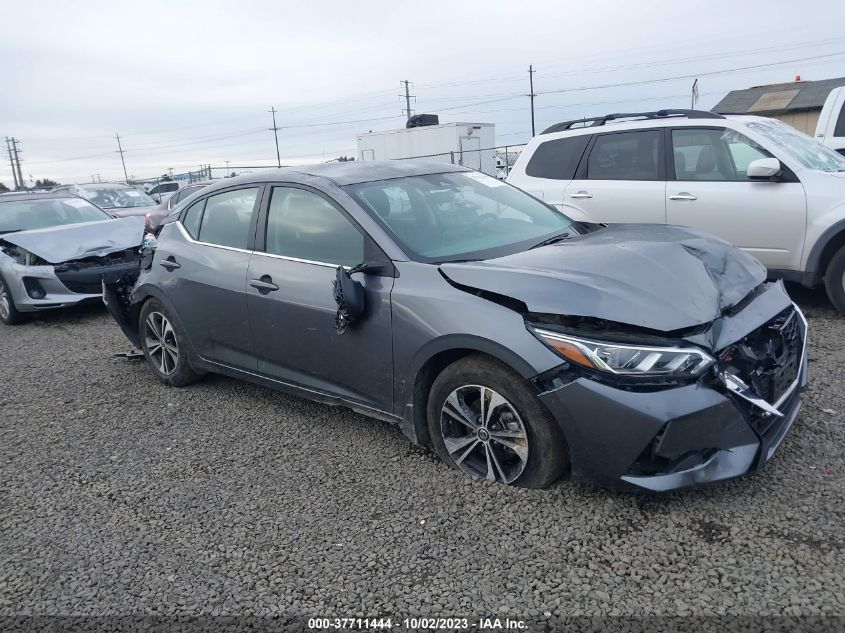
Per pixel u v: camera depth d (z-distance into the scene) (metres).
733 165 6.28
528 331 3.07
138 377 5.82
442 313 3.34
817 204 5.76
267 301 4.23
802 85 29.89
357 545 3.07
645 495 3.21
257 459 4.04
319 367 4.05
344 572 2.90
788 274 6.07
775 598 2.50
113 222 9.25
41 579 3.03
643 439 2.84
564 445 3.15
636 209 6.71
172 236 5.16
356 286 3.65
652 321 2.91
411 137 22.58
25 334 8.03
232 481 3.79
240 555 3.08
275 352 4.31
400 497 3.43
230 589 2.85
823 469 3.31
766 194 6.00
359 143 24.14
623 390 2.86
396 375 3.63
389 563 2.93
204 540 3.23
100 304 9.16
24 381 6.00
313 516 3.35
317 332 3.97
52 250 8.33
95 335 7.61
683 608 2.50
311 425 4.48
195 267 4.80
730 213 6.19
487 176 4.85
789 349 3.41
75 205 10.16
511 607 2.60
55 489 3.87
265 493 3.62
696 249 3.58
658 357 2.85
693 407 2.82
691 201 6.38
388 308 3.58
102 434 4.62
